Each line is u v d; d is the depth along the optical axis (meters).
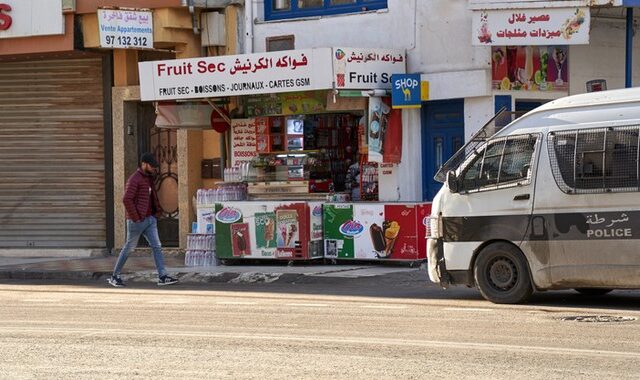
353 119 21.61
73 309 14.46
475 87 19.67
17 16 23.27
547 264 13.55
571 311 13.11
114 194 23.94
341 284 17.52
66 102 24.36
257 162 21.30
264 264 20.17
